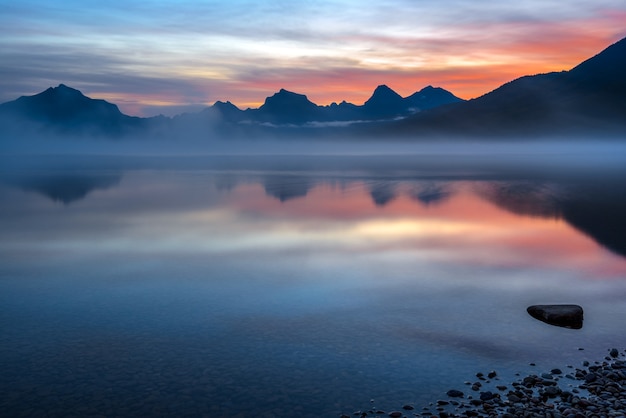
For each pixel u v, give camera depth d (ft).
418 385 41.11
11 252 90.68
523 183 239.71
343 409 37.86
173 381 42.42
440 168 390.42
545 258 83.61
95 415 37.58
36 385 41.83
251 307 60.13
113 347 49.06
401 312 58.08
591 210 143.43
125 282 71.05
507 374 42.70
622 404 36.73
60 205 161.68
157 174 331.36
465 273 74.64
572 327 53.26
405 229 112.68
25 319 56.59
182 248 93.30
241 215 136.46
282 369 44.27
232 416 37.32
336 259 83.76
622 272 74.54
